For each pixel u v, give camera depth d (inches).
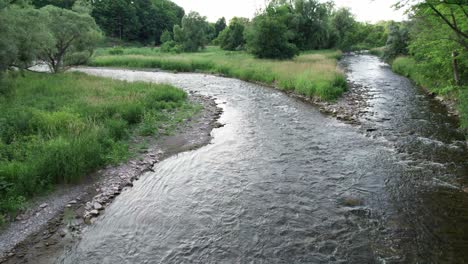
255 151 501.0
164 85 928.3
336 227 299.9
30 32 813.9
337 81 933.8
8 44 676.1
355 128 604.7
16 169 356.5
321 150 498.6
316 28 2463.1
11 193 330.6
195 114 712.4
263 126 634.8
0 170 346.6
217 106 800.9
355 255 261.7
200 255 265.9
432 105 755.4
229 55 1945.1
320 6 2433.6
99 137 472.7
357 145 515.2
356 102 795.4
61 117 502.9
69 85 847.1
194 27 2576.3
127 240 287.3
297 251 268.2
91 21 1234.6
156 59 1748.3
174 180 405.7
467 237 280.4
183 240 286.0
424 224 300.8
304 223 307.6
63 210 332.5
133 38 3875.5
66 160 392.8
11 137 443.8
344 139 545.6
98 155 426.9
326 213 323.6
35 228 302.8
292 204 342.3
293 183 390.9
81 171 394.0
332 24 2780.5
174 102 794.8
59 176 382.9
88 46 1285.7
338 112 719.1
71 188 374.9
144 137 551.8
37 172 364.2
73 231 300.4
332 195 359.6
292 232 294.0
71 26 1133.7
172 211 334.3
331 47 2728.8
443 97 793.6
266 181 398.3
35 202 341.1
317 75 979.3
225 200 354.3
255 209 334.3
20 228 301.0
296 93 932.6
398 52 1641.2
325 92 838.5
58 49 1175.0
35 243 282.8
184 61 1626.5
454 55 709.3
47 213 325.7
